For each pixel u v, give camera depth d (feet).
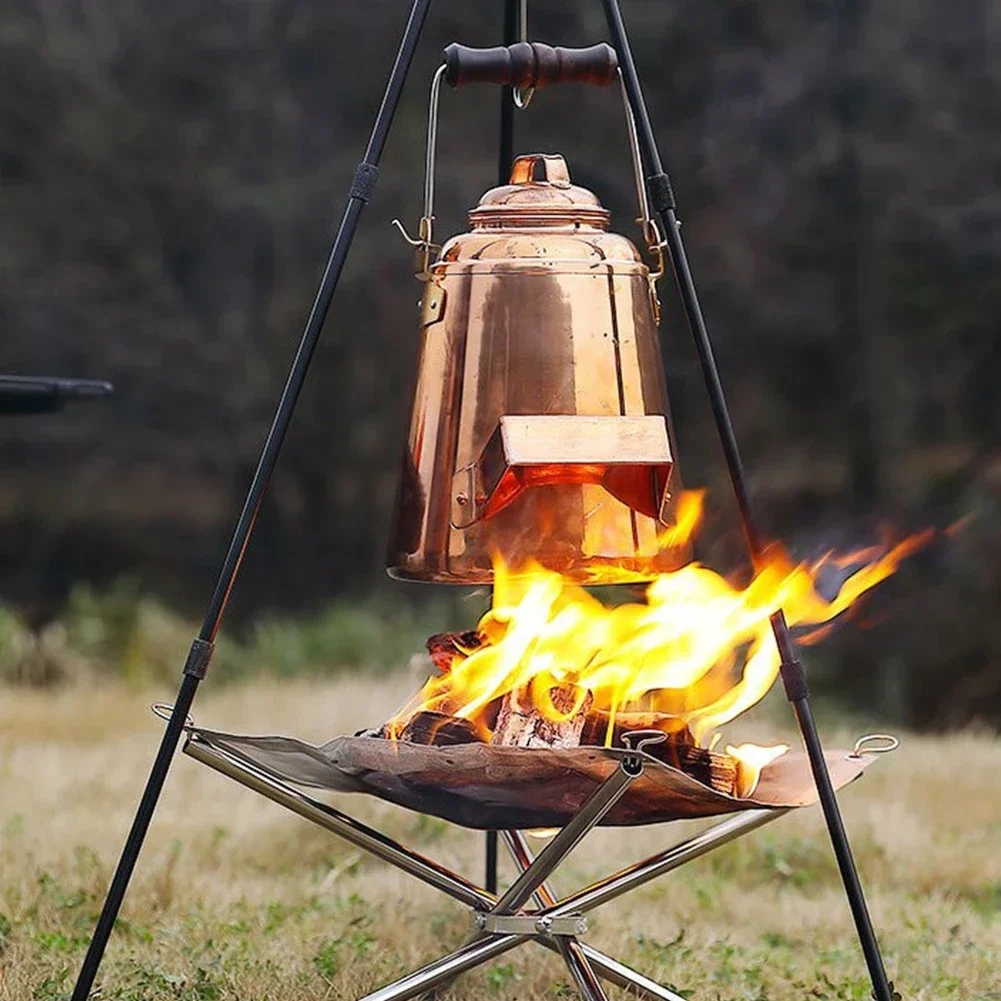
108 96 89.92
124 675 61.26
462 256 19.44
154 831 31.01
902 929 26.14
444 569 18.98
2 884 26.84
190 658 18.28
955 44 82.69
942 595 72.18
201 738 18.11
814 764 18.49
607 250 19.38
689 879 29.22
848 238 83.46
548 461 17.97
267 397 90.99
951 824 34.09
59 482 98.73
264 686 53.72
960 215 82.12
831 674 71.05
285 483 92.63
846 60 82.28
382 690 48.52
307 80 90.17
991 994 22.43
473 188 85.81
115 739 43.50
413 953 24.21
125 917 25.76
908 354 85.25
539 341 18.97
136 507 99.55
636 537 18.92
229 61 89.97
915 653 70.49
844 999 21.94
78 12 90.33
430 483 19.24
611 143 84.07
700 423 87.10
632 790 17.80
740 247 84.02
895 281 84.07
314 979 22.16
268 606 92.79
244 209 89.15
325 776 18.53
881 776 37.81
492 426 18.90
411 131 87.51
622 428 18.29
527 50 19.60
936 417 85.76
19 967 22.39
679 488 19.63
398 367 90.43
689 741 19.52
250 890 27.63
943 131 82.38
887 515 81.46
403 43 18.86
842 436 85.81
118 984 21.99
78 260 91.50
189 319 91.50
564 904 18.83
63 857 28.91
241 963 22.88
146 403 92.89
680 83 84.07
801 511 85.05
